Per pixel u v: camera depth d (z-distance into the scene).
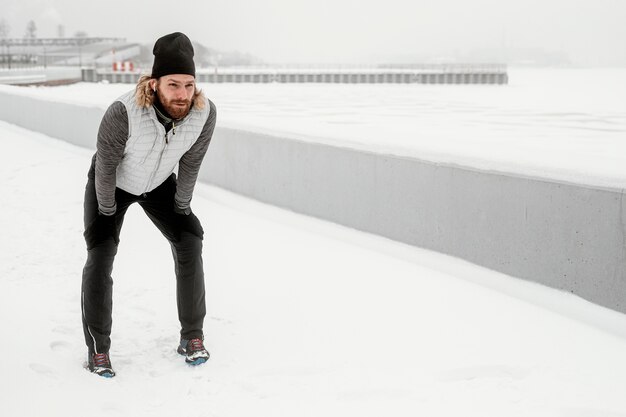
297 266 5.18
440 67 74.00
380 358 3.68
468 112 22.36
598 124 17.50
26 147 11.45
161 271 5.01
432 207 5.41
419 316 4.24
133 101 3.16
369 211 5.98
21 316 4.14
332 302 4.47
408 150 5.59
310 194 6.61
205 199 7.60
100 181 3.29
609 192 4.20
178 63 3.07
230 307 4.39
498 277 4.86
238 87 50.00
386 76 63.59
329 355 3.72
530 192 4.67
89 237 3.44
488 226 4.98
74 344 3.79
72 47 95.25
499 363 3.60
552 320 4.18
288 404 3.18
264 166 7.20
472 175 5.07
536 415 3.09
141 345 3.82
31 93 14.48
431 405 3.17
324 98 32.34
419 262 5.32
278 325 4.12
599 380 3.42
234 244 5.74
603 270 4.27
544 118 19.62
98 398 3.21
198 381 3.41
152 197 3.60
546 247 4.59
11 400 3.15
